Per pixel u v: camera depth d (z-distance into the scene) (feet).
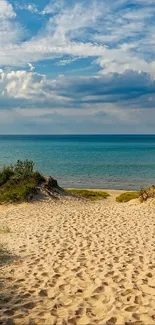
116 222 45.68
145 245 33.86
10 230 41.93
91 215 51.26
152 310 19.61
